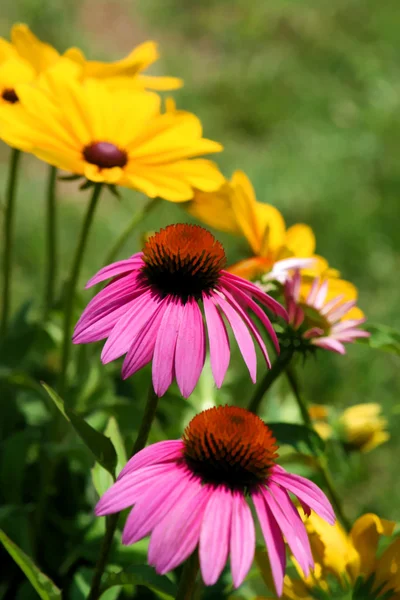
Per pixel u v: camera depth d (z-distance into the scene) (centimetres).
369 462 137
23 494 100
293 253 88
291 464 90
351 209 211
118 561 91
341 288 90
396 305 181
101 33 289
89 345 104
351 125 249
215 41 292
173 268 76
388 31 297
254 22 295
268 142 241
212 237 78
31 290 169
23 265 180
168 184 89
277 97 257
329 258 196
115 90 95
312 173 224
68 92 92
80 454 94
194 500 72
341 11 308
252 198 89
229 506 72
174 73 267
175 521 72
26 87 91
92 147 90
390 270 194
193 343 75
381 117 251
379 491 132
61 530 98
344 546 82
